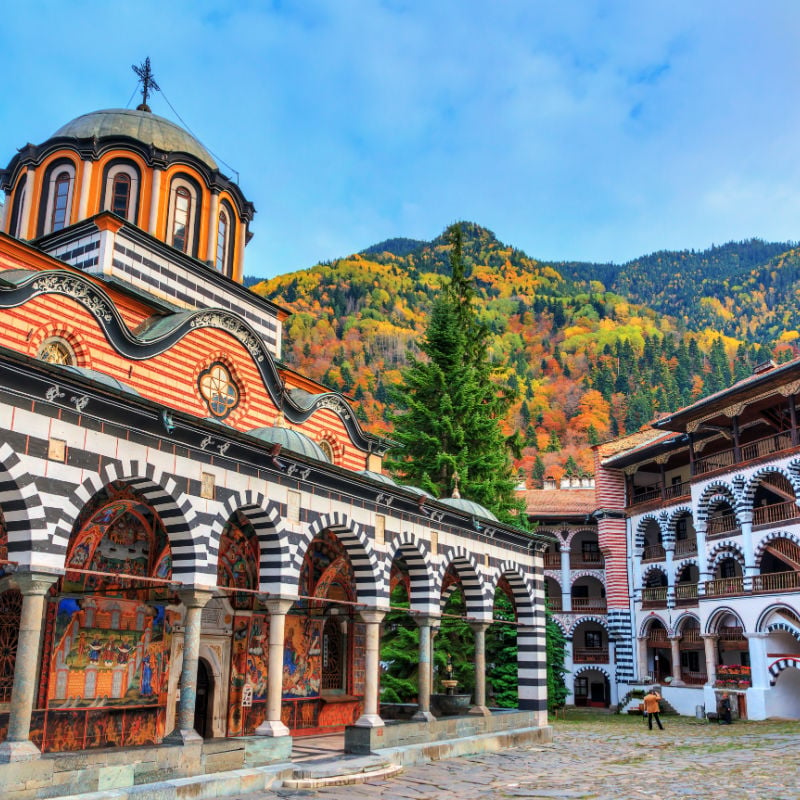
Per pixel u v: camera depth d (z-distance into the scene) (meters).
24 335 20.02
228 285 28.91
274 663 19.05
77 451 15.00
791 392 41.81
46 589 14.28
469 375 43.62
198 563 17.09
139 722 20.33
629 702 51.56
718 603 45.84
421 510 24.36
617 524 58.25
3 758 13.37
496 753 25.34
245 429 24.92
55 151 28.56
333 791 17.62
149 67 32.44
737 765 23.45
